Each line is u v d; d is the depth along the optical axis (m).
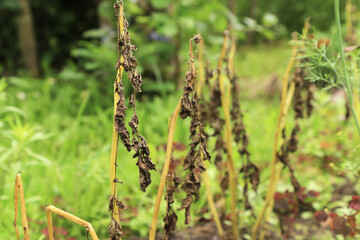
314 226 2.13
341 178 2.67
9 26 5.98
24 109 3.58
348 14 2.21
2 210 2.01
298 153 2.94
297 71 1.69
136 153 1.04
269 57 8.29
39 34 6.24
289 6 12.86
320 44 1.55
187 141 2.79
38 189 2.17
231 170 1.75
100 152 2.42
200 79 1.73
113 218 1.06
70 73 4.45
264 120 3.59
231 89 1.76
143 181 1.07
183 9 4.25
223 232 1.83
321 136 3.16
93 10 6.38
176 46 4.49
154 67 4.34
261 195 2.40
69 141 3.01
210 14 4.51
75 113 3.97
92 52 4.35
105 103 4.20
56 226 1.98
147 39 4.75
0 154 2.61
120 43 0.99
